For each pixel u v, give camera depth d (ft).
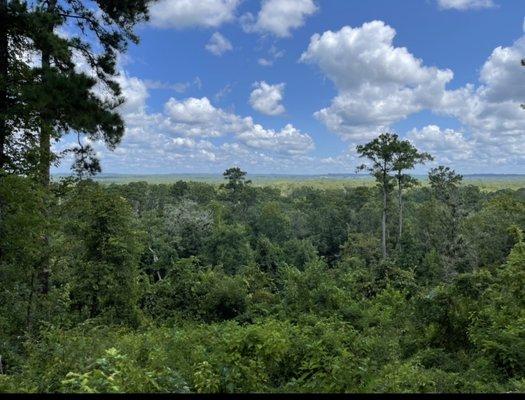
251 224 233.35
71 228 59.47
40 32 36.50
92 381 17.29
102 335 35.68
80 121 37.14
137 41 50.11
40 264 43.86
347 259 155.12
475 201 194.59
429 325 36.19
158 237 165.48
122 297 72.95
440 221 146.20
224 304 80.53
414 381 22.22
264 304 80.12
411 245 152.05
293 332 31.71
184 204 212.23
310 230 236.43
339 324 38.78
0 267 39.32
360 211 234.58
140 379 18.52
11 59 39.24
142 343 29.32
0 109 37.29
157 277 159.43
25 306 44.04
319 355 25.86
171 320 76.33
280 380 25.82
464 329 34.78
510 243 121.80
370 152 162.30
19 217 36.06
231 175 298.35
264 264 173.78
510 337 27.48
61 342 27.09
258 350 25.76
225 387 22.03
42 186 41.55
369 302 66.39
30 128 39.73
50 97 35.22
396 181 170.09
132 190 249.34
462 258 124.77
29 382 20.88
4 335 38.24
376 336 41.37
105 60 46.83
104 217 70.23
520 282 35.76
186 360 26.21
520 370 24.80
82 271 69.56
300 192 436.76
